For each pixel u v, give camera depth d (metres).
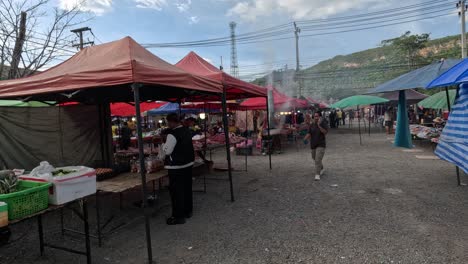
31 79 4.24
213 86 5.44
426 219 4.46
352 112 42.75
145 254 3.71
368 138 17.27
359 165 9.02
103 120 6.47
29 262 3.59
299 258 3.46
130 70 3.55
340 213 4.89
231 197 5.80
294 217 4.80
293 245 3.80
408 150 11.78
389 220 4.48
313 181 7.21
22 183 2.97
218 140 9.27
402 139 12.74
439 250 3.49
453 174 7.28
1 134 6.70
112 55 4.32
